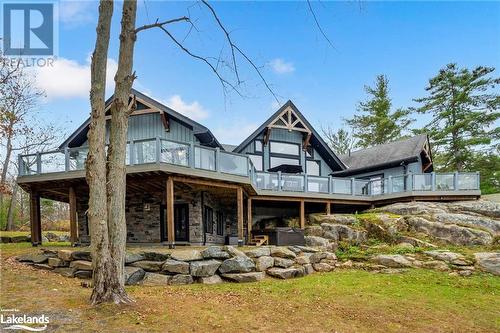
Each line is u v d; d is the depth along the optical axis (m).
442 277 12.03
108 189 7.23
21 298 7.46
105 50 7.18
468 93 32.59
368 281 11.34
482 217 17.42
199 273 10.62
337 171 25.98
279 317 7.30
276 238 16.03
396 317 7.82
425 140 24.48
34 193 15.06
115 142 7.36
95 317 6.32
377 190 22.30
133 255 10.90
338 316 7.64
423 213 18.30
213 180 14.70
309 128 23.80
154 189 15.89
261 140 22.88
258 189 18.53
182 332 6.02
